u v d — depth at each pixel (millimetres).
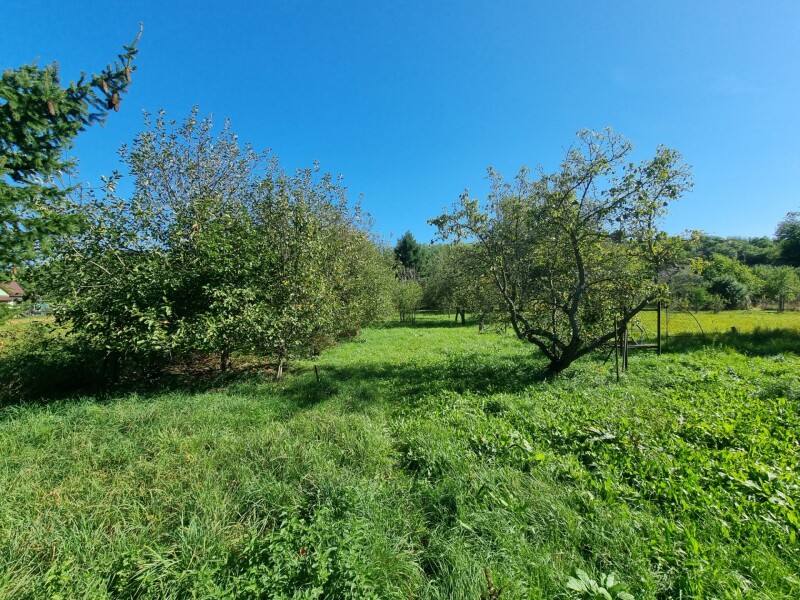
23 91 4020
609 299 8250
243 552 2357
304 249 8055
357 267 14484
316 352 11617
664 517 2809
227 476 3596
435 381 7711
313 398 6602
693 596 2053
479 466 3656
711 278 28906
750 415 4785
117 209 7172
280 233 8141
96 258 6961
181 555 2508
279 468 3750
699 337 12953
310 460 3848
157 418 5062
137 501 3170
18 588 2205
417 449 4137
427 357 11219
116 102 4309
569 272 8547
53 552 2562
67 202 6180
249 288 7391
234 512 3041
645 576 2223
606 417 4805
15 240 4172
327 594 1989
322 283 8469
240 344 7812
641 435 4137
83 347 7332
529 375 8070
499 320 10734
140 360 7750
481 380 7754
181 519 2840
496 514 2871
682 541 2506
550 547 2568
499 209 8797
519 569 2324
